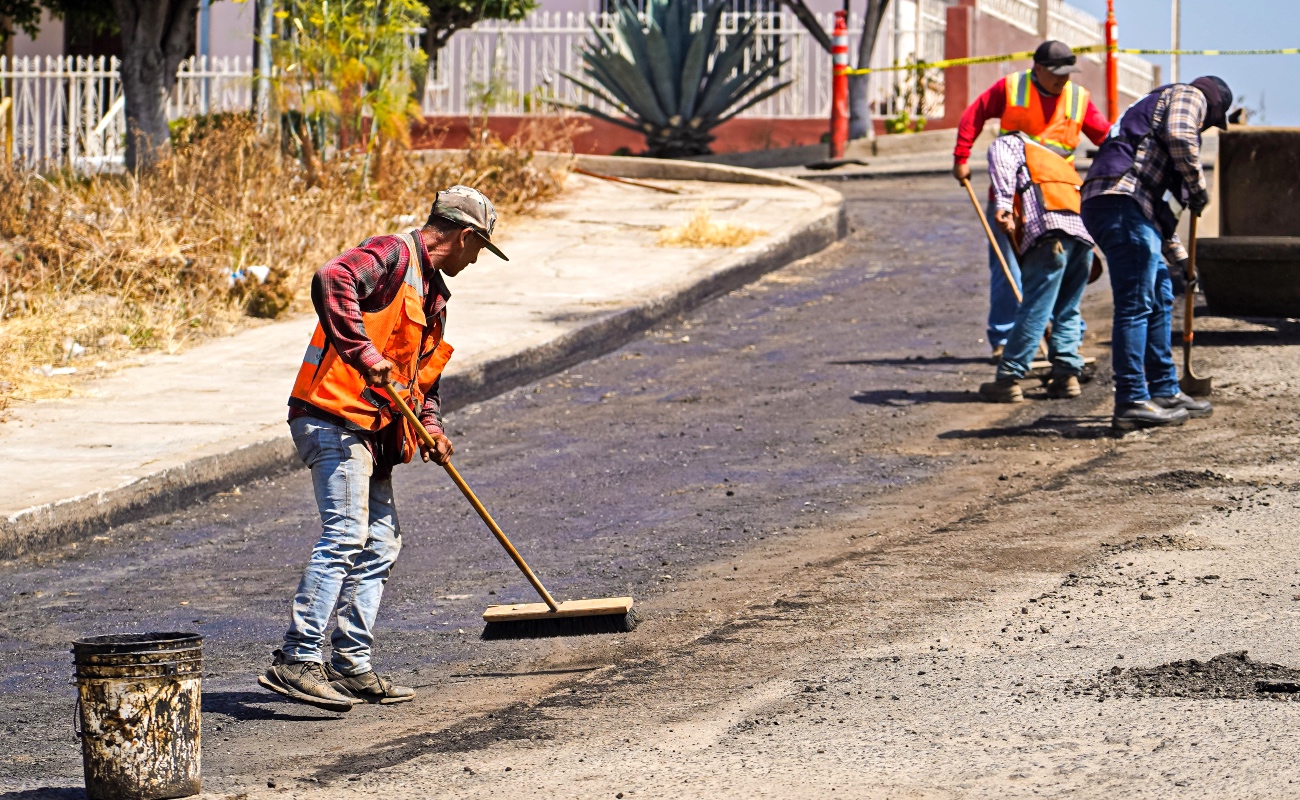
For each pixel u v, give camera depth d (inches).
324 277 338.6
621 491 568.7
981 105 706.8
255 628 424.5
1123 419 608.7
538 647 390.3
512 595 445.7
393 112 1115.9
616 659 370.0
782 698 323.6
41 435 609.9
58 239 865.5
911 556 446.9
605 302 866.8
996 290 754.8
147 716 277.6
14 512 497.4
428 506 557.9
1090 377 708.0
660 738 302.7
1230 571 396.2
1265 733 273.7
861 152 1593.3
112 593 462.3
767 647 366.3
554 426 678.5
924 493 539.2
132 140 1159.0
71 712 354.6
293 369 739.4
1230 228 811.4
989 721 295.9
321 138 1113.4
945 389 713.6
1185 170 597.0
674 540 498.0
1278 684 300.4
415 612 433.7
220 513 557.3
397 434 357.4
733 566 459.5
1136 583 392.5
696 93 1627.7
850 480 565.9
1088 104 688.4
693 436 649.6
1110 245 606.9
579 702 335.6
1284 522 446.3
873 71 1574.8
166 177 969.5
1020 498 517.3
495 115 1653.5
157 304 839.1
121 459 572.4
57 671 388.2
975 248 1083.9
